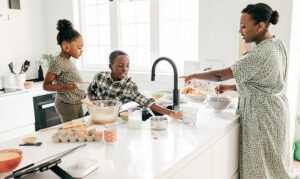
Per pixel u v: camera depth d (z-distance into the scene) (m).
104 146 1.46
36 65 4.33
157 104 2.04
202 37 3.15
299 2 3.03
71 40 2.37
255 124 1.91
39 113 3.69
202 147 1.51
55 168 1.12
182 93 2.60
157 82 3.56
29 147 1.46
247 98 1.96
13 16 3.96
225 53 3.04
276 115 1.90
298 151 3.39
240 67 1.88
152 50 3.65
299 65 3.43
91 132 1.56
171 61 2.01
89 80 4.15
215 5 3.02
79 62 4.36
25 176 1.10
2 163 1.11
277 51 1.86
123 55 2.12
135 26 3.88
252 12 1.87
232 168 2.01
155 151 1.39
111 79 2.21
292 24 2.67
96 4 4.15
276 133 1.91
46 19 4.38
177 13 3.53
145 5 3.77
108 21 4.09
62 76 2.43
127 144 1.48
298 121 3.43
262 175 1.94
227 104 2.11
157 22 3.55
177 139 1.55
